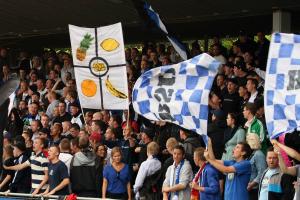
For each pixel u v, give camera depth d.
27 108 17.52
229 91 13.61
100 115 13.71
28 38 22.03
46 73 19.94
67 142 12.18
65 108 15.34
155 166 11.02
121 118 14.04
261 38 15.93
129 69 16.81
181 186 10.34
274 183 9.29
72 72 18.70
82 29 12.29
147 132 11.98
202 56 9.42
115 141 12.47
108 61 12.13
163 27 11.30
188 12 16.52
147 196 10.95
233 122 11.40
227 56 16.66
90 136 12.34
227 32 20.08
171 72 9.62
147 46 18.56
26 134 13.82
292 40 8.36
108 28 12.09
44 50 23.20
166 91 9.61
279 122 8.33
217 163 9.59
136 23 18.41
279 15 15.54
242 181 9.78
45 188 12.02
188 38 21.34
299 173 8.70
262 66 15.54
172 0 15.48
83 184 11.55
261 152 9.92
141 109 9.77
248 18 17.20
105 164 11.80
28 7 17.78
